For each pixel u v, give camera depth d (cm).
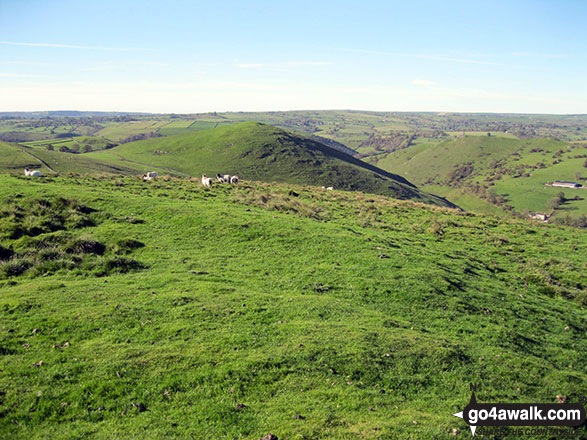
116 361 1190
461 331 1692
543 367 1463
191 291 1772
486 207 19812
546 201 19550
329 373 1239
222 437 941
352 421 1029
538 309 2080
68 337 1313
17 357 1170
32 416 958
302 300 1777
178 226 2723
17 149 13738
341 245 2584
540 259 2997
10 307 1466
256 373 1195
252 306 1655
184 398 1073
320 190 5384
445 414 1123
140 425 961
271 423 999
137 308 1552
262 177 15350
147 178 4834
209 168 15825
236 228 2725
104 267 2006
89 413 992
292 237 2656
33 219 2483
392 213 4181
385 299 1895
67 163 13225
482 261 2873
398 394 1198
